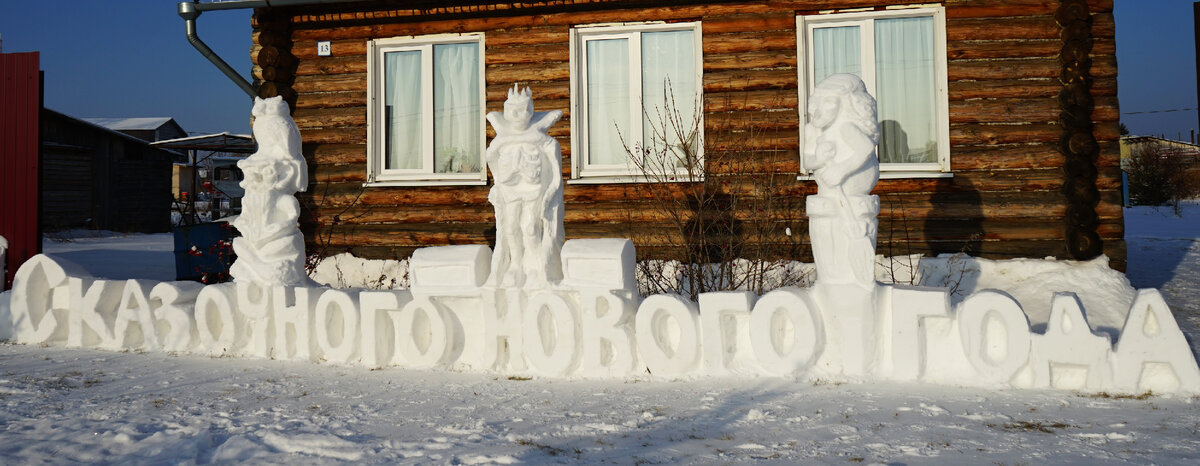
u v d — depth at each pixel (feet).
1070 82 26.73
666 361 18.02
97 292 23.20
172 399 16.69
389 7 31.17
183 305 22.72
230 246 33.96
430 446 12.91
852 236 17.29
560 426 13.99
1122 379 15.46
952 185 27.78
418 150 32.32
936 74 28.27
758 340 17.66
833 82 17.88
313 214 31.89
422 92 32.22
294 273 22.00
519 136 19.30
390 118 32.50
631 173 30.09
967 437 12.67
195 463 12.36
